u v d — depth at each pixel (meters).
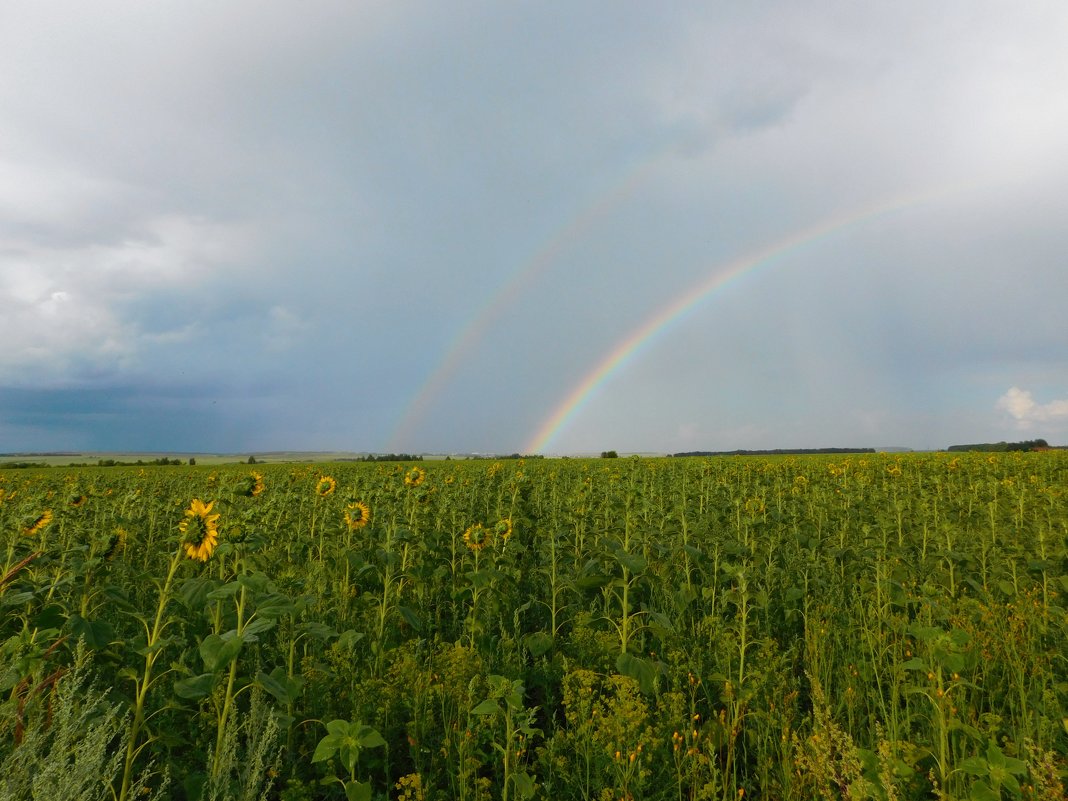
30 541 6.17
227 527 4.62
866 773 3.33
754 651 5.54
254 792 3.42
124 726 3.73
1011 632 5.52
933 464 21.03
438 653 5.86
